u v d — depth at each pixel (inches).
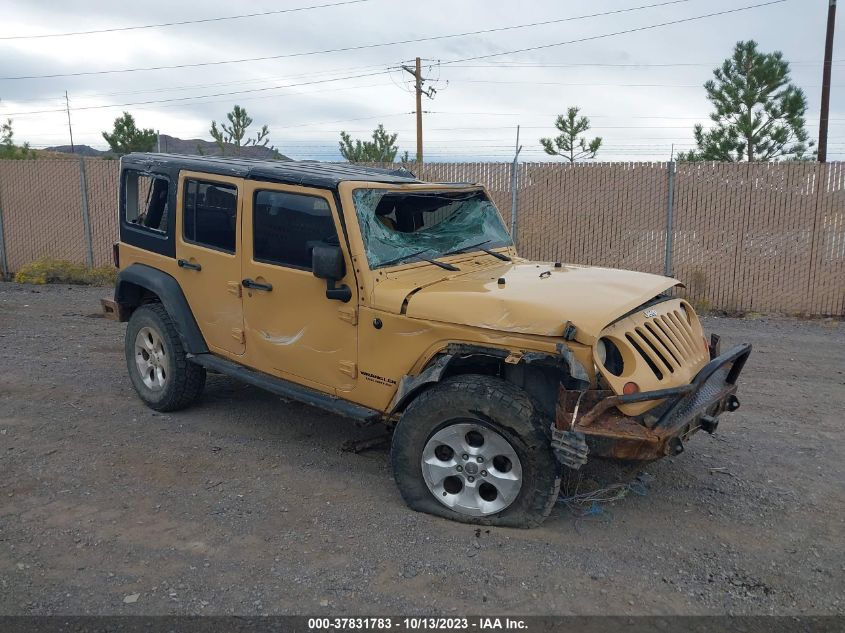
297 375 189.2
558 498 170.6
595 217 450.3
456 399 152.8
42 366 283.0
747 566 146.6
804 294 418.6
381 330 167.8
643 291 168.6
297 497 174.2
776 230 417.7
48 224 549.6
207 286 207.9
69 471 186.7
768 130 701.9
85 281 517.0
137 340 234.7
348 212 170.1
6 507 166.6
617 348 154.1
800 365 300.7
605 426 143.0
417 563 144.6
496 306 153.9
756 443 213.0
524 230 466.3
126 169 236.1
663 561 147.6
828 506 173.3
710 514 168.4
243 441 209.8
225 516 164.2
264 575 140.5
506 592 135.6
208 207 204.8
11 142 905.5
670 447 146.2
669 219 434.9
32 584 136.5
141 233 231.1
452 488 163.5
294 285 183.0
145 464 192.4
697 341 183.3
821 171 404.2
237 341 203.0
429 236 197.5
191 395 228.2
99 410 233.8
